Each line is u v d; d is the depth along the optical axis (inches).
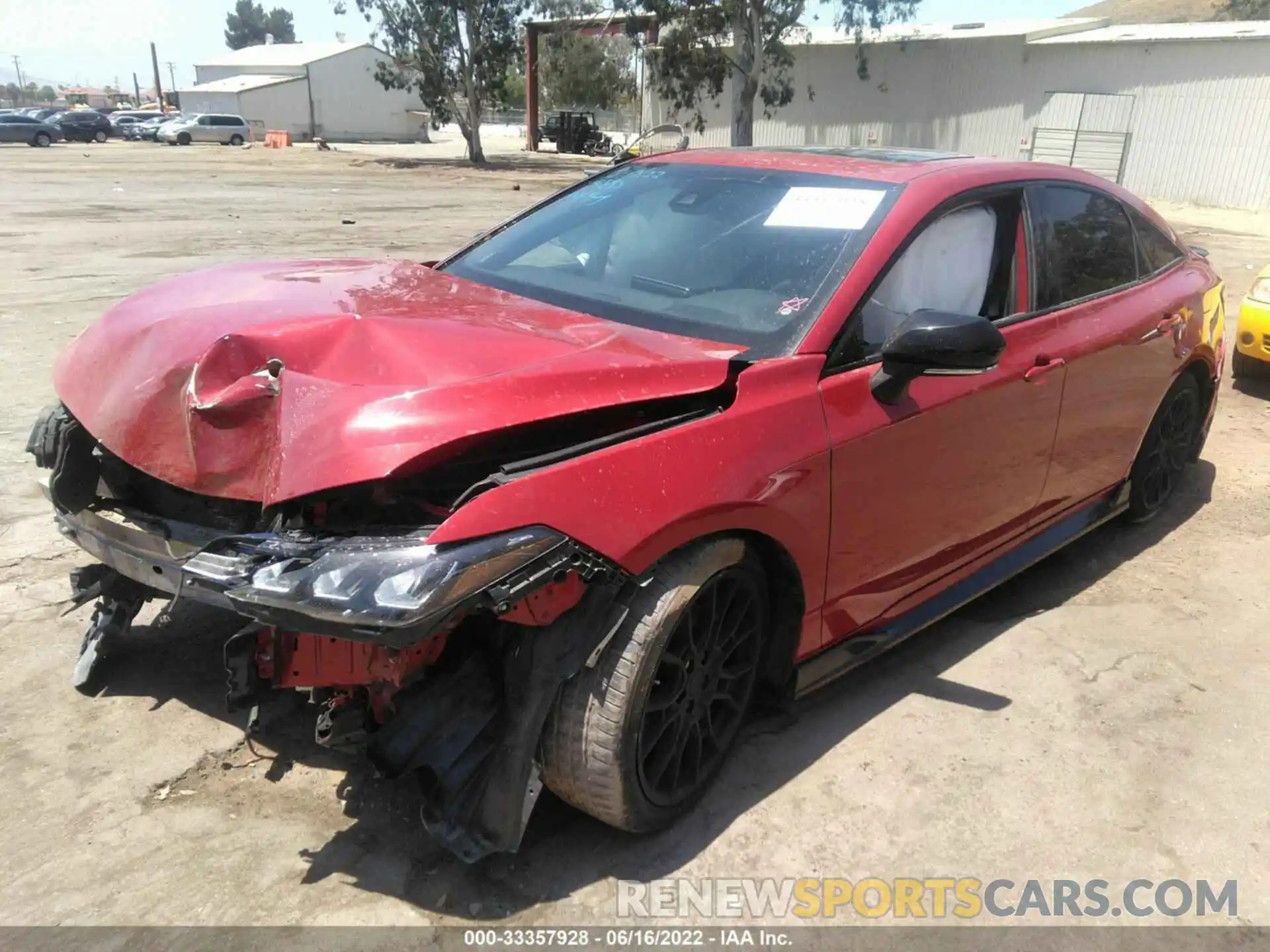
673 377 97.3
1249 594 159.6
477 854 87.6
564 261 133.1
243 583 78.9
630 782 92.5
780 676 113.6
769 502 98.0
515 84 3297.2
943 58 1230.9
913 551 124.0
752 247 121.5
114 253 474.3
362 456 82.3
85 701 117.6
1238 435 240.7
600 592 88.4
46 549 156.1
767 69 1421.0
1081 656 139.3
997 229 133.6
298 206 755.4
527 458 90.0
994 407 127.3
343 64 2613.2
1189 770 115.3
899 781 110.9
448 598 75.8
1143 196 1061.1
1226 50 974.4
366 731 88.5
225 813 100.4
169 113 2812.5
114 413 97.4
